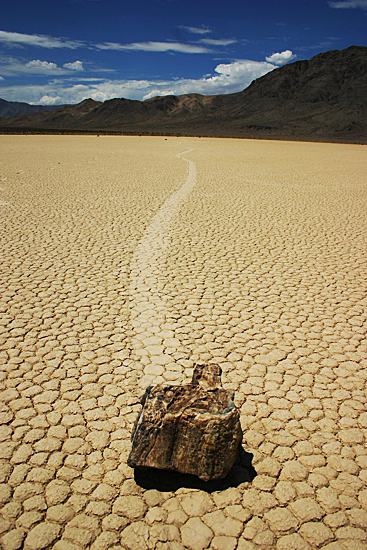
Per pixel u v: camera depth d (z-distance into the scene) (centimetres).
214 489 277
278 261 733
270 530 251
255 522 255
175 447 270
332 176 1917
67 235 853
